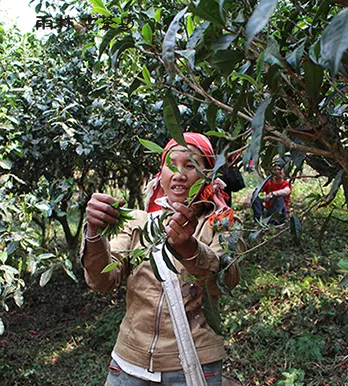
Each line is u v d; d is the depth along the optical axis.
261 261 5.23
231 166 1.30
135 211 1.68
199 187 1.04
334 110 1.27
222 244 1.23
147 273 1.58
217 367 1.54
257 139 0.74
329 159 1.29
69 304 5.21
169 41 0.72
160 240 1.09
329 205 1.21
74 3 2.77
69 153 4.02
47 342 4.40
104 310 4.97
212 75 1.04
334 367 3.27
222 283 1.17
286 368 3.38
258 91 0.89
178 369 1.53
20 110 3.67
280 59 0.74
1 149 2.78
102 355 4.04
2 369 3.72
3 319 4.71
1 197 2.58
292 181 1.24
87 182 5.57
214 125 1.01
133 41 1.01
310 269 4.83
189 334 1.49
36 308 5.18
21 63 3.85
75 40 3.82
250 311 4.24
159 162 4.47
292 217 1.12
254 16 0.56
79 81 3.95
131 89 1.09
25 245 2.54
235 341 3.82
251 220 5.02
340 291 4.23
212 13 0.73
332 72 0.54
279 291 4.47
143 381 1.57
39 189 3.16
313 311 3.96
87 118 3.94
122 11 1.06
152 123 3.71
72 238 5.98
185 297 1.53
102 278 1.50
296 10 1.00
